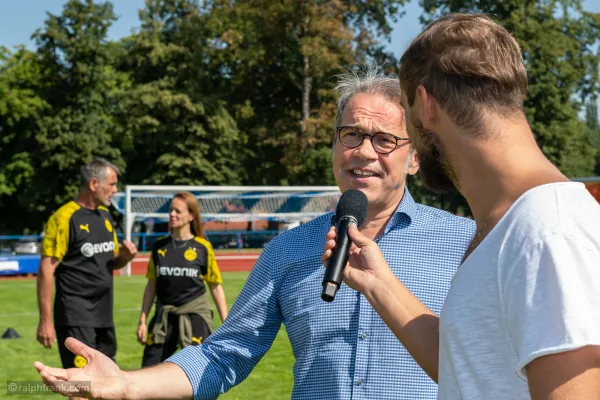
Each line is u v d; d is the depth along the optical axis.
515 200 1.43
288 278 2.79
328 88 47.19
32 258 25.70
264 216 31.61
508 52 1.53
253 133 47.91
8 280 23.50
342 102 3.03
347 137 2.96
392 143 2.90
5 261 25.25
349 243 2.05
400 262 2.78
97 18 46.09
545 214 1.34
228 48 46.41
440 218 2.90
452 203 44.19
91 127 46.00
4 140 48.25
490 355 1.38
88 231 6.54
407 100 1.68
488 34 1.55
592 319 1.23
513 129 1.49
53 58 46.31
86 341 6.50
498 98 1.49
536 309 1.28
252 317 2.80
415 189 43.31
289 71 47.06
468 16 1.62
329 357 2.66
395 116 2.92
